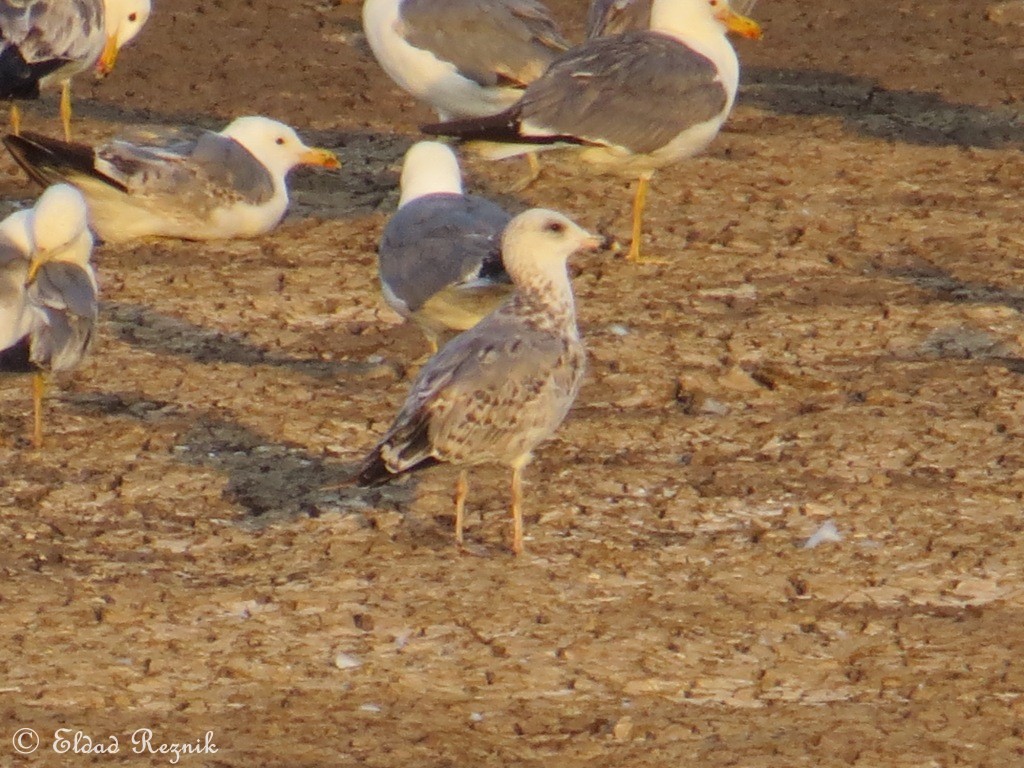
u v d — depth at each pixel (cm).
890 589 1144
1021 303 1586
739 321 1538
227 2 2397
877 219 1769
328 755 952
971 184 1864
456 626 1088
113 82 2117
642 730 984
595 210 1780
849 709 1013
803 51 2266
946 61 2233
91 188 1647
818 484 1273
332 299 1584
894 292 1608
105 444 1309
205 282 1609
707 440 1339
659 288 1608
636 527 1212
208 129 1978
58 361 1255
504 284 1262
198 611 1097
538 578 1144
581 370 1156
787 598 1133
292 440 1326
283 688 1022
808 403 1401
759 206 1798
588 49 1630
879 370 1452
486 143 1611
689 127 1608
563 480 1271
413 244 1325
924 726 995
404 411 1120
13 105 1931
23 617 1080
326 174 1880
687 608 1116
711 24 1647
